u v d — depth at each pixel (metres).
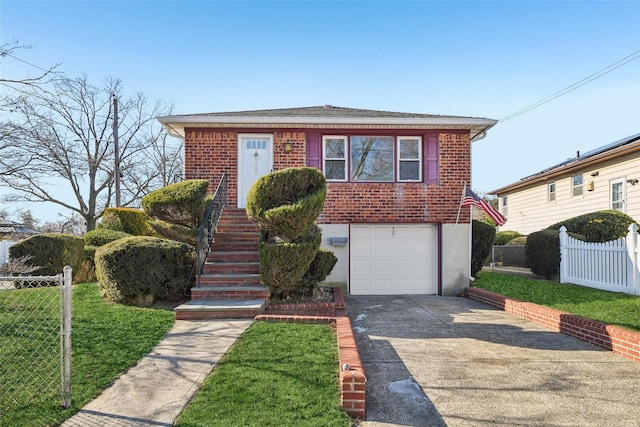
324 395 4.03
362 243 11.05
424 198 10.93
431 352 5.70
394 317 7.97
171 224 9.27
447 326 7.20
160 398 4.05
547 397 4.23
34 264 10.09
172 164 32.41
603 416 3.82
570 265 10.80
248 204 7.55
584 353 5.63
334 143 11.05
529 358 5.43
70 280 3.95
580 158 19.70
